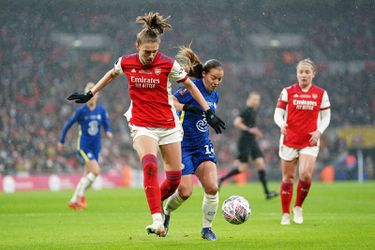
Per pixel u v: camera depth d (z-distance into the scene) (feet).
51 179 238.27
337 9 387.75
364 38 394.11
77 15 359.87
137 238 70.59
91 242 67.05
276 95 389.19
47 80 356.59
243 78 387.96
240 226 84.02
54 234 76.43
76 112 124.06
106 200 150.10
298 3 380.78
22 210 120.16
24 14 356.18
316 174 304.09
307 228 80.79
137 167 315.17
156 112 62.08
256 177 284.61
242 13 377.30
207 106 63.05
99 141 124.98
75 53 364.58
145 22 60.90
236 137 354.74
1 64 351.67
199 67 68.33
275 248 60.29
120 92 355.97
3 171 252.83
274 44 390.42
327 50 395.55
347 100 386.32
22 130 317.63
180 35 352.90
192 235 73.15
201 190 203.51
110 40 361.30
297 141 87.76
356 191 183.21
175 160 63.26
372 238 68.69
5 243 67.31
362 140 346.33
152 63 61.26
